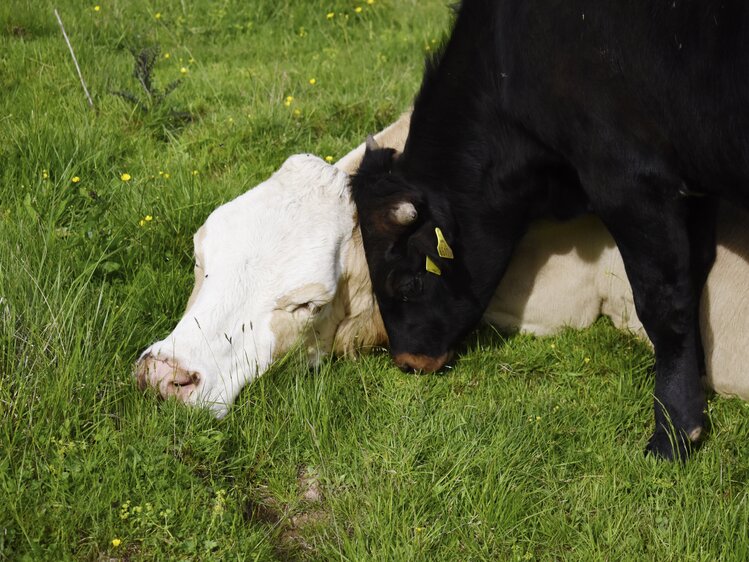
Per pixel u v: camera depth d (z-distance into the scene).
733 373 4.66
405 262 4.50
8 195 5.64
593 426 4.36
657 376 4.29
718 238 4.62
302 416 4.24
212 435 4.02
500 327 5.23
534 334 5.20
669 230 4.11
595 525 3.78
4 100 6.76
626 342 4.98
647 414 4.48
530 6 4.06
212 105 7.06
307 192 4.61
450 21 4.79
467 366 4.80
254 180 5.94
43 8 8.47
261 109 6.72
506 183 4.52
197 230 5.08
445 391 4.64
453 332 4.73
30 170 5.79
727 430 4.39
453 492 3.94
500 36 4.25
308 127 6.60
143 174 5.97
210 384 4.24
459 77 4.48
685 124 3.89
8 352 4.16
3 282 4.45
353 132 6.58
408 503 3.87
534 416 4.34
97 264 4.83
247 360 4.36
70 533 3.54
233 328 4.35
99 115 6.71
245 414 4.24
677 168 4.04
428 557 3.63
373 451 4.16
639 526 3.81
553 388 4.65
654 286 4.20
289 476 4.04
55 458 3.78
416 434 4.22
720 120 3.80
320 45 8.43
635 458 4.11
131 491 3.71
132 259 5.15
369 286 4.73
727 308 4.64
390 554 3.63
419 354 4.71
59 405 3.96
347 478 4.03
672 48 3.80
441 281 4.61
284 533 3.82
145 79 6.85
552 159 4.39
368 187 4.53
